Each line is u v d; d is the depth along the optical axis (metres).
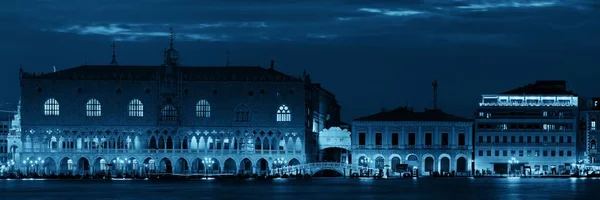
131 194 189.38
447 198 178.25
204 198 178.12
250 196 183.50
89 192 196.25
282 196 183.50
